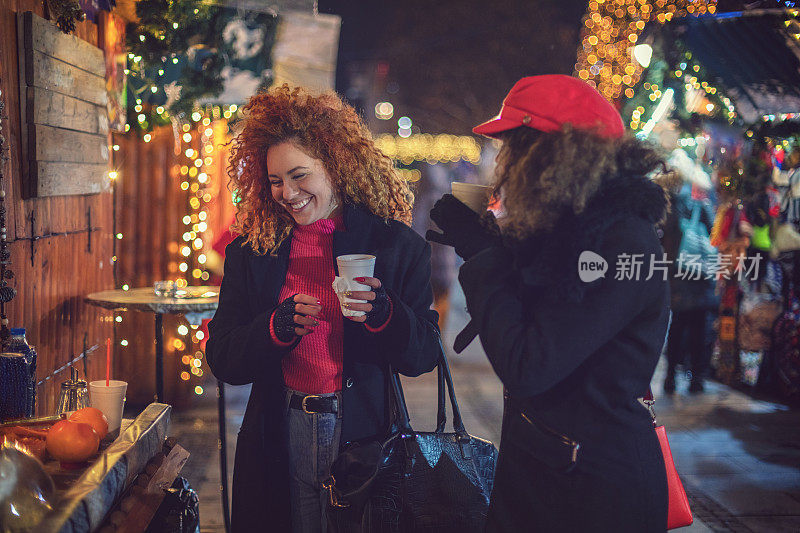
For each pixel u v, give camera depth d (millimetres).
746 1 7043
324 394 2447
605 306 1705
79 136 4504
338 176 2512
